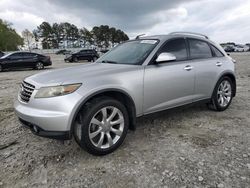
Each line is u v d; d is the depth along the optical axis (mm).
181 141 3652
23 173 2920
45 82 3113
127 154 3293
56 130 2951
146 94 3652
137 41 4480
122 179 2750
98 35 104062
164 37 4188
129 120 3600
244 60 21844
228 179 2676
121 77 3402
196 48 4598
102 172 2895
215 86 4824
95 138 3213
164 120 4559
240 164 2971
